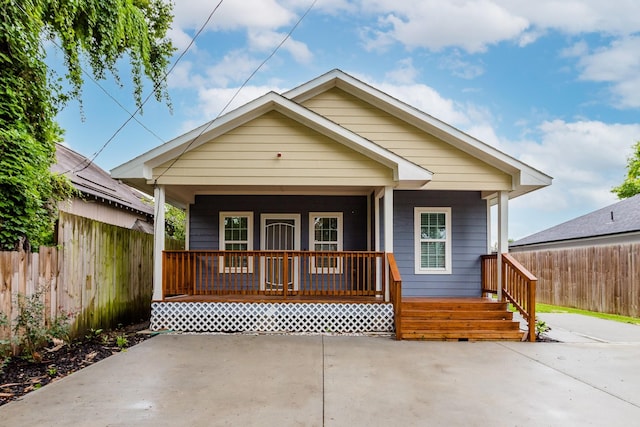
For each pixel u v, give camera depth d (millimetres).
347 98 9609
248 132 8172
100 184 13305
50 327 5625
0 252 4906
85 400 4023
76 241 6555
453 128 8812
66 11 6637
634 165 28562
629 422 3623
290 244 10508
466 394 4316
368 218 10430
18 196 5602
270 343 6852
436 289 10008
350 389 4445
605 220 16016
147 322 9352
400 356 6000
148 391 4316
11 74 5891
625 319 10094
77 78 7684
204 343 6820
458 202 10172
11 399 4023
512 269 8062
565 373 5152
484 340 7281
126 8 8188
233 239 10484
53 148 7000
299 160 8148
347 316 7973
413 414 3762
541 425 3551
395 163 7957
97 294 7250
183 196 9828
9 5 5668
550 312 11664
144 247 9609
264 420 3588
